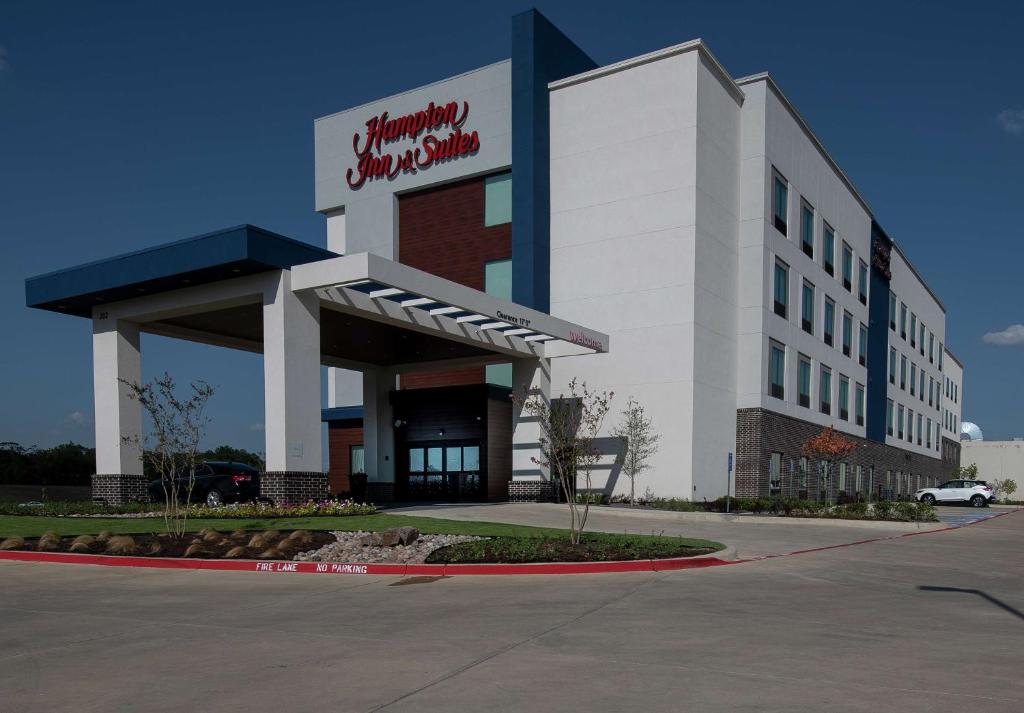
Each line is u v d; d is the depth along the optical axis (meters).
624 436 27.81
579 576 11.46
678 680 5.62
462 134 33.09
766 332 30.97
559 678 5.70
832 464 35.59
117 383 21.78
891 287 52.16
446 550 13.05
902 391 54.19
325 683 5.62
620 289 28.97
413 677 5.75
